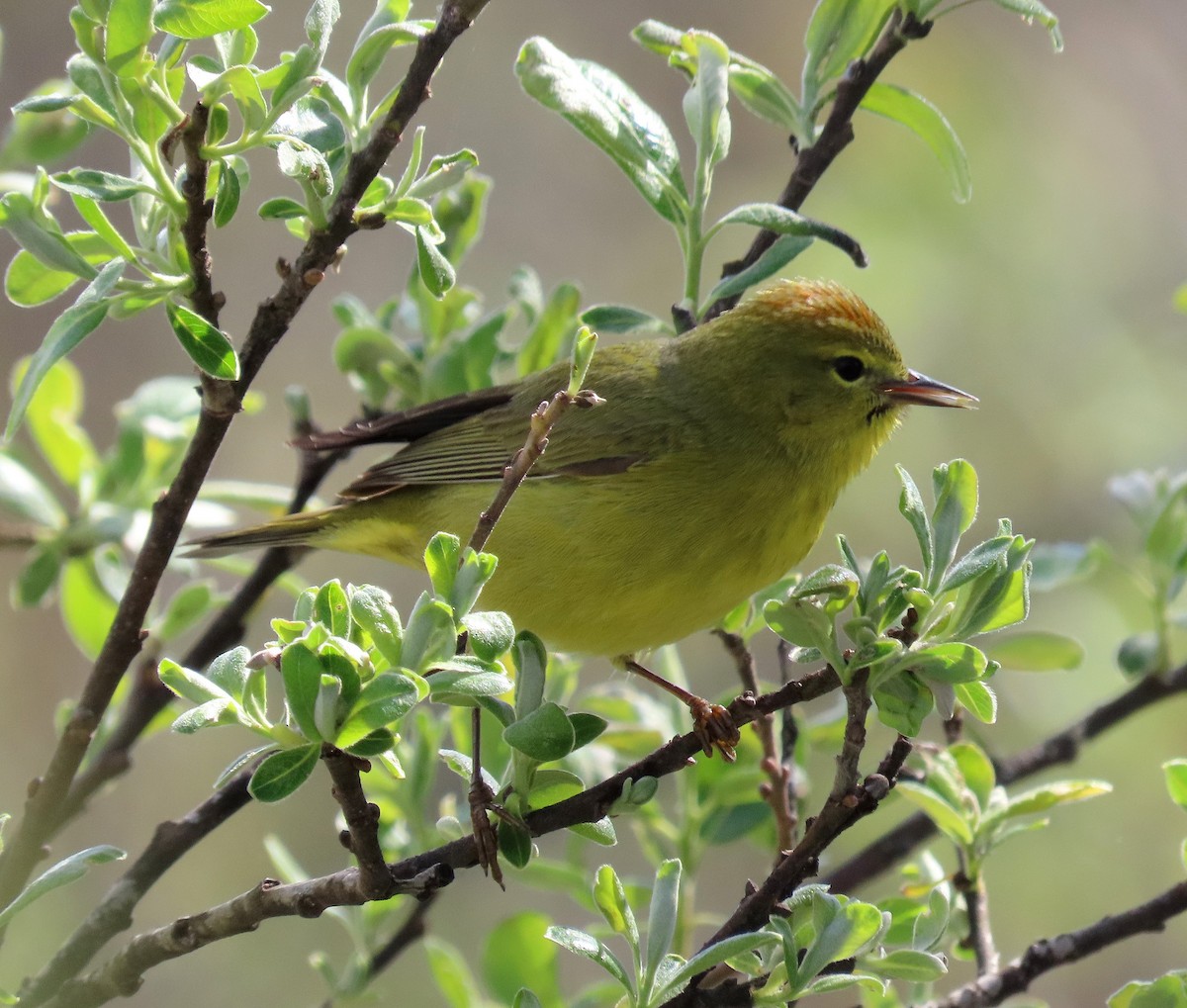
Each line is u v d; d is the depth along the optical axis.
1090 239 18.95
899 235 17.67
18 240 6.66
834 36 9.53
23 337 17.86
